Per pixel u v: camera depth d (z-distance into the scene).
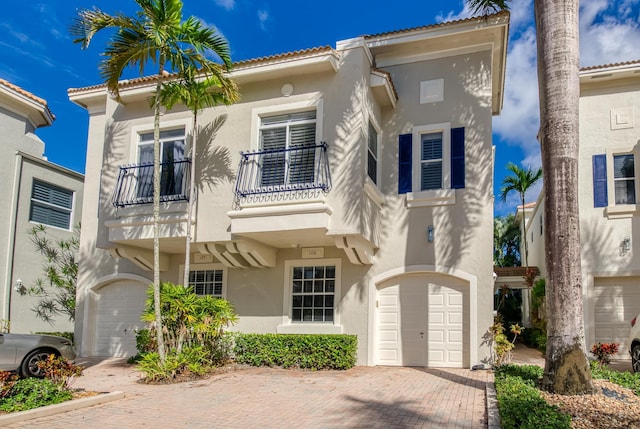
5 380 8.24
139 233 14.16
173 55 11.64
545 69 9.29
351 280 14.20
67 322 20.78
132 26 11.15
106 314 17.20
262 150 13.71
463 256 13.42
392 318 13.92
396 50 14.82
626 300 15.57
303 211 12.48
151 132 15.02
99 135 18.22
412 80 14.73
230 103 13.57
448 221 13.71
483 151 13.77
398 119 14.66
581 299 8.70
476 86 14.14
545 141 9.17
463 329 13.30
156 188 11.62
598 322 15.66
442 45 14.48
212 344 13.27
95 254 17.47
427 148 14.47
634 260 15.36
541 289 19.41
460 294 13.49
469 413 8.11
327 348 12.84
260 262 14.43
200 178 14.03
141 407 8.66
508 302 29.95
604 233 15.77
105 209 14.97
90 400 8.76
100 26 11.07
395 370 12.66
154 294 11.50
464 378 11.40
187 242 13.13
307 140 13.27
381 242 14.15
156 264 11.43
